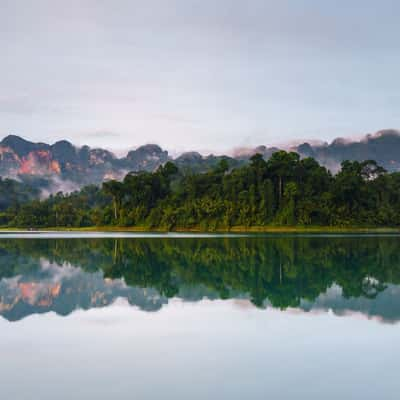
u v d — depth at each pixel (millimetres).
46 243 76375
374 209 134375
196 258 49094
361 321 20266
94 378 13523
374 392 12547
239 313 21844
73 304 24141
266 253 54531
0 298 25891
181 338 17531
